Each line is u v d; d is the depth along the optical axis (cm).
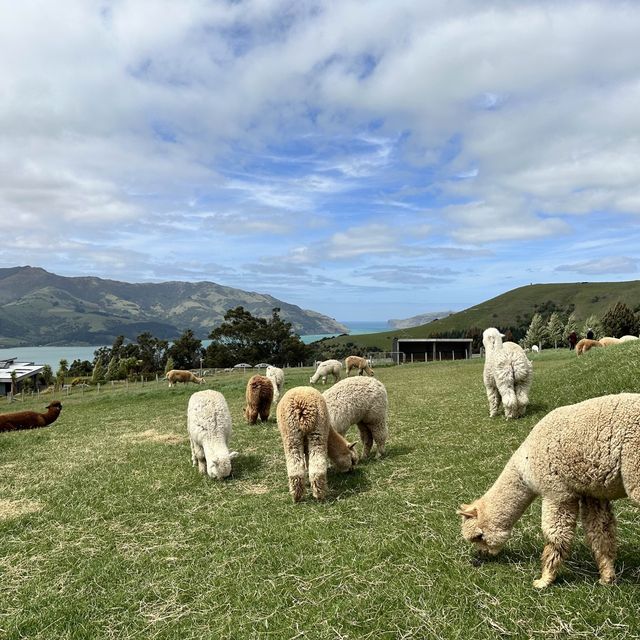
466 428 980
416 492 651
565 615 372
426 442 909
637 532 483
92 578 506
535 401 1094
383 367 3909
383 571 458
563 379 1198
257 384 1253
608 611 369
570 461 389
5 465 1033
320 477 654
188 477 832
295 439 668
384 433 845
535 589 407
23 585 506
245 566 496
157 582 485
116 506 715
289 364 7844
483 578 430
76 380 6016
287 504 662
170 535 599
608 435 371
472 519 458
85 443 1221
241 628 396
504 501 446
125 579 499
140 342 8256
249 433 1152
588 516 412
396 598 412
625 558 439
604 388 993
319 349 10269
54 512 711
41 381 6775
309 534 552
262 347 7775
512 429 916
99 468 944
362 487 697
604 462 371
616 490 378
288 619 403
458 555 476
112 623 427
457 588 419
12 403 3588
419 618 384
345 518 589
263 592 445
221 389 2456
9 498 798
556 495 402
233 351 7612
